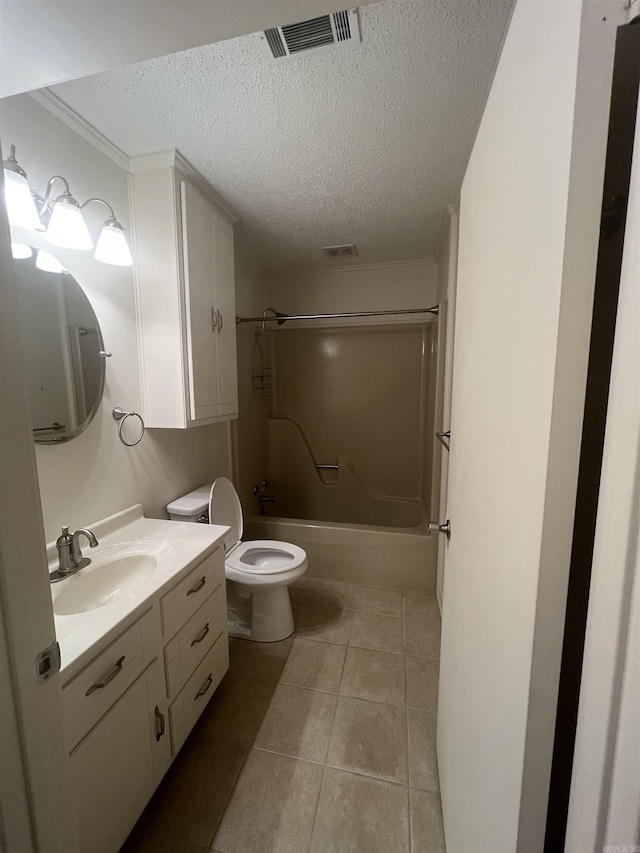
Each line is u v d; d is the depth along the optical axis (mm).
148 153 1431
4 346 469
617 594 305
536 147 453
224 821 1064
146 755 1006
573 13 352
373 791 1146
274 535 2514
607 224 357
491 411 645
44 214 1096
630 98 337
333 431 3383
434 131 1293
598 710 330
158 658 1058
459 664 863
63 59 757
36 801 521
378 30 919
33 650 508
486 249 705
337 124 1261
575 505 399
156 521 1532
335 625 1969
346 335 3264
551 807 444
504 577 543
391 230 2168
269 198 1773
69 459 1232
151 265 1505
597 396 382
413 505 3006
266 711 1436
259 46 951
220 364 1804
